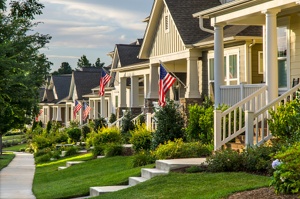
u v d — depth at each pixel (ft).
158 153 65.51
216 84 73.82
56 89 270.67
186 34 96.27
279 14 71.67
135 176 60.75
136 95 135.54
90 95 196.85
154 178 52.75
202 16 76.54
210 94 94.53
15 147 236.63
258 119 62.54
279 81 72.33
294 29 69.41
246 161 50.70
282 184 37.47
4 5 79.36
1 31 89.20
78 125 192.13
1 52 74.54
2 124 102.32
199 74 99.19
